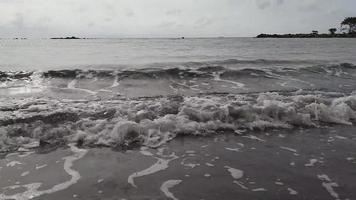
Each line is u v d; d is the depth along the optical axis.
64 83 11.32
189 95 9.57
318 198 3.79
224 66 15.55
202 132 6.05
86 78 12.06
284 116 6.79
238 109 6.76
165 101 7.83
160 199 3.74
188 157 4.99
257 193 3.90
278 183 4.16
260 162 4.83
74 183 4.09
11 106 7.45
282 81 12.62
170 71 13.11
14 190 3.89
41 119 6.36
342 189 4.01
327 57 24.05
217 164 4.75
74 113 6.72
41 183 4.08
